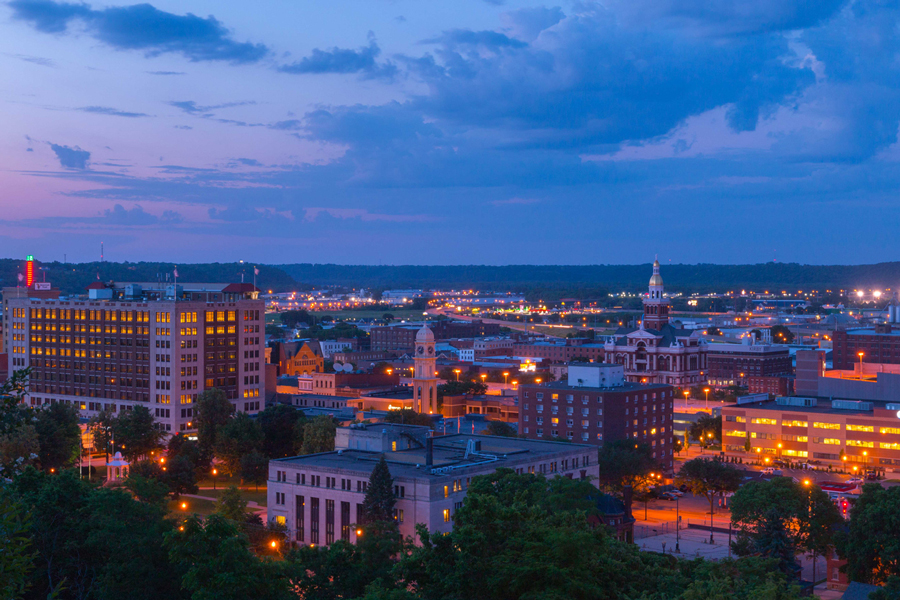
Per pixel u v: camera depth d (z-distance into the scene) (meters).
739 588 111.56
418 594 105.50
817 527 169.00
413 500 164.25
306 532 177.50
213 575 99.50
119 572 117.88
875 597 120.50
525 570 96.62
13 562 54.25
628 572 113.88
